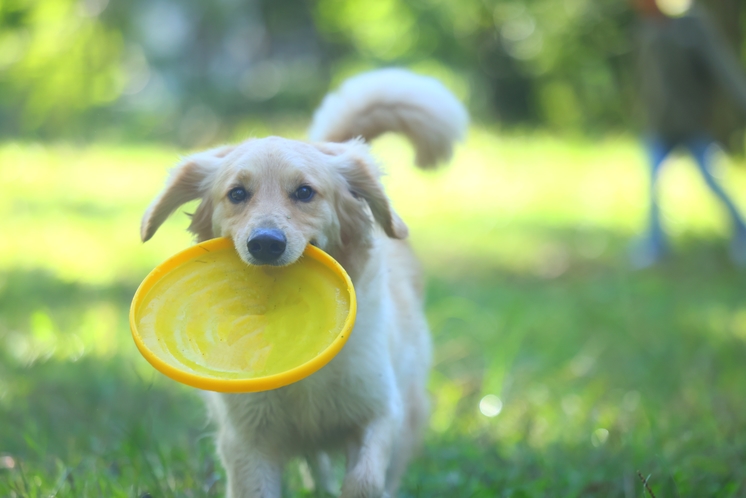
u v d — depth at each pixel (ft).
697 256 38.83
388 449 15.07
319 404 14.92
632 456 18.15
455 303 32.30
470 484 17.44
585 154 72.59
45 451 18.29
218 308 13.70
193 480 16.74
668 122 36.73
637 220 48.75
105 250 41.11
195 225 15.39
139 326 13.10
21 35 53.83
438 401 23.09
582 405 22.80
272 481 14.96
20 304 31.50
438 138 19.79
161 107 96.32
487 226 48.24
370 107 19.70
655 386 24.00
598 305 32.37
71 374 23.95
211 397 16.38
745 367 25.07
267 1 106.42
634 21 93.04
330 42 112.78
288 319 13.58
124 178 65.16
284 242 13.46
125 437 18.52
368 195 15.38
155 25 97.81
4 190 57.16
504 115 107.34
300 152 14.60
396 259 18.58
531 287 36.22
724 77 35.14
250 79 105.40
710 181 36.60
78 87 55.98
